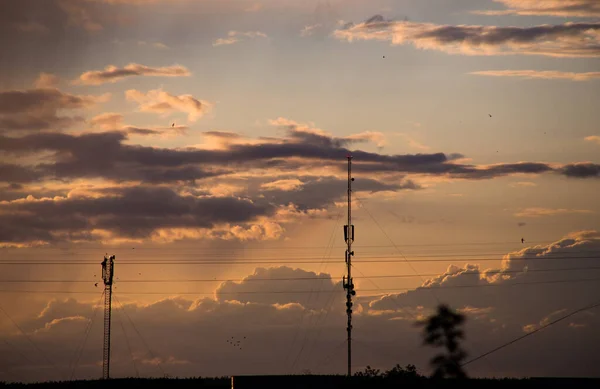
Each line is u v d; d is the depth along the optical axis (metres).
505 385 133.12
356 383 141.00
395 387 137.38
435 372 134.62
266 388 141.50
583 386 132.50
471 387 132.12
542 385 132.88
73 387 184.75
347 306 156.88
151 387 185.75
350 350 152.88
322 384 141.62
